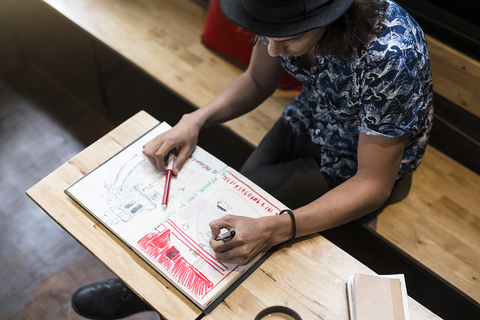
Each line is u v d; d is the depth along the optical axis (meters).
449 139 1.78
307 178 1.48
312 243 1.09
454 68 1.58
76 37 2.88
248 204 1.13
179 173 1.19
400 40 1.09
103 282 1.86
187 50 2.08
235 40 1.96
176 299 0.98
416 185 1.65
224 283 0.99
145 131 1.30
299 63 1.30
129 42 2.07
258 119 1.87
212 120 1.41
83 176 1.19
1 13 2.79
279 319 0.95
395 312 0.94
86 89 2.66
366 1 1.04
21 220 2.12
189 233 1.07
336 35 1.05
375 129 1.15
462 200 1.62
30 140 2.42
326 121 1.43
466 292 1.40
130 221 1.08
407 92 1.11
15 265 1.99
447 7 1.62
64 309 1.88
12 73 2.71
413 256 1.47
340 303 0.99
